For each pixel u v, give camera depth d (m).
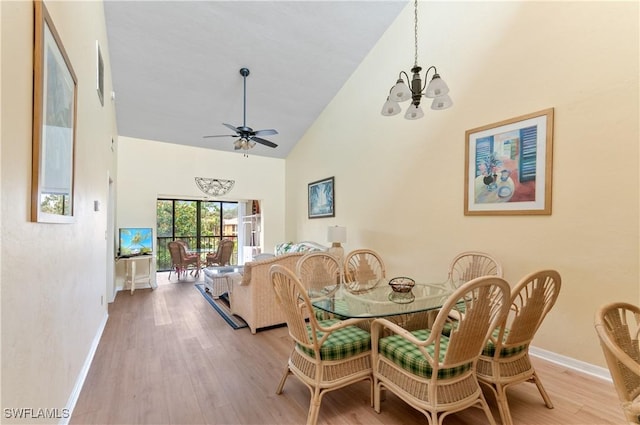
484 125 3.15
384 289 2.60
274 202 7.88
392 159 4.25
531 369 2.00
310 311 1.83
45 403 1.52
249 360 2.75
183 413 2.00
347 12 4.05
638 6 2.24
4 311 1.09
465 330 1.61
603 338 1.12
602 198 2.40
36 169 1.35
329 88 5.33
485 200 3.14
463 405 1.69
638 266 2.23
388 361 1.95
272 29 4.13
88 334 2.64
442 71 3.57
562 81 2.61
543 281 1.80
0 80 1.06
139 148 6.34
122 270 5.81
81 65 2.38
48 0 1.58
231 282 4.24
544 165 2.70
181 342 3.16
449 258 3.49
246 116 5.75
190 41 4.14
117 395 2.19
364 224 4.78
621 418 1.93
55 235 1.68
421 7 3.85
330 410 2.04
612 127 2.35
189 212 9.13
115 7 3.61
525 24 2.85
